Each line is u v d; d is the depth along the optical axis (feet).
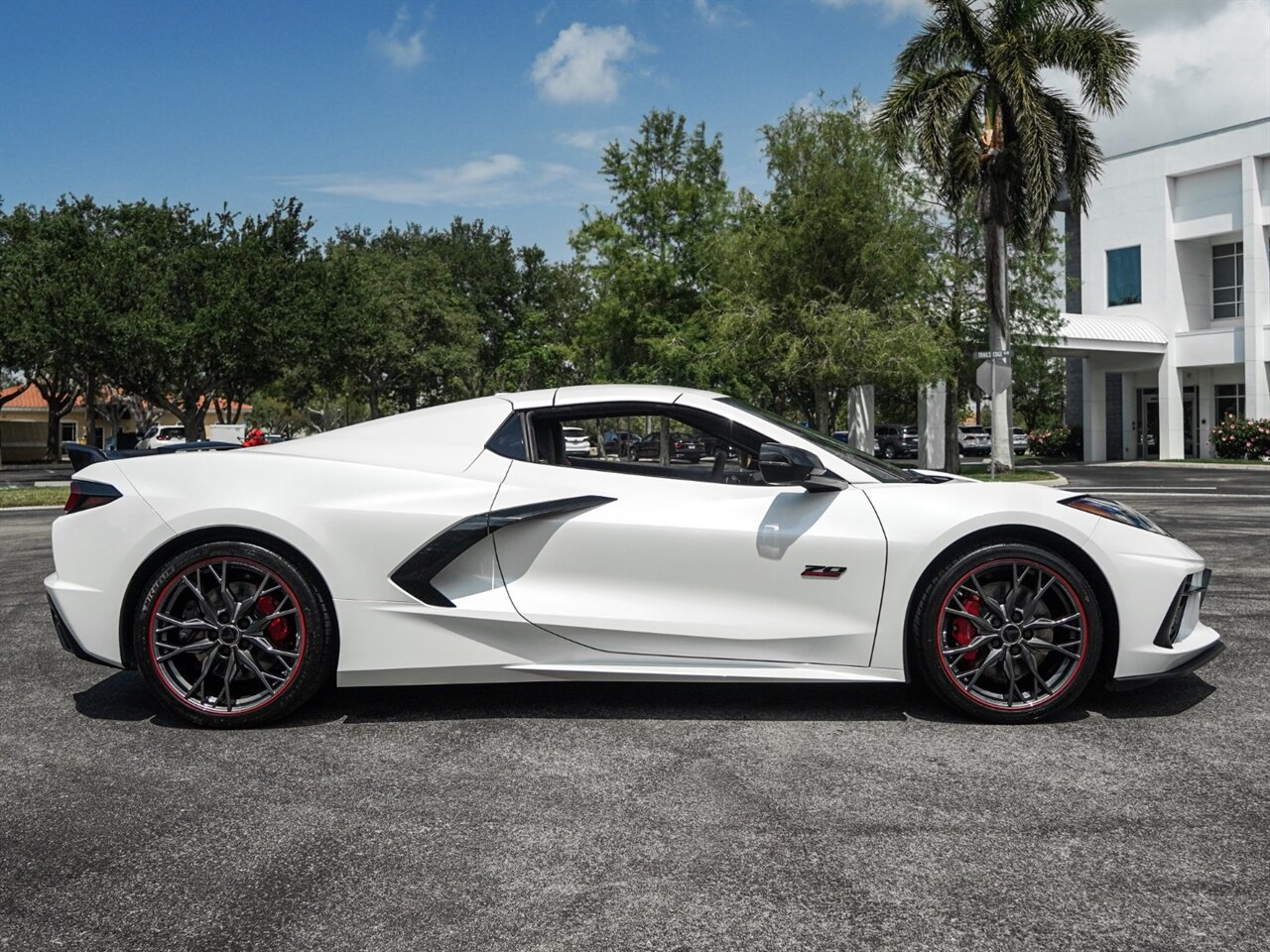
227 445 14.92
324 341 97.35
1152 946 6.78
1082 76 75.46
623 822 9.06
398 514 12.20
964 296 90.02
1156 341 115.44
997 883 7.75
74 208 122.42
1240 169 110.22
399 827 9.03
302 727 12.14
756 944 6.87
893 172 75.46
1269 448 106.22
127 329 88.07
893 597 11.96
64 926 7.25
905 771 10.32
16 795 9.93
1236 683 13.67
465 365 158.71
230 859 8.39
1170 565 11.96
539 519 12.34
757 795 9.68
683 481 12.66
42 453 199.52
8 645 17.10
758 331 71.15
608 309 89.10
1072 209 80.53
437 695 13.55
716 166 91.66
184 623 12.03
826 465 12.53
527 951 6.82
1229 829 8.73
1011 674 11.87
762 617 12.13
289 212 100.83
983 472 85.10
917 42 78.28
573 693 13.56
